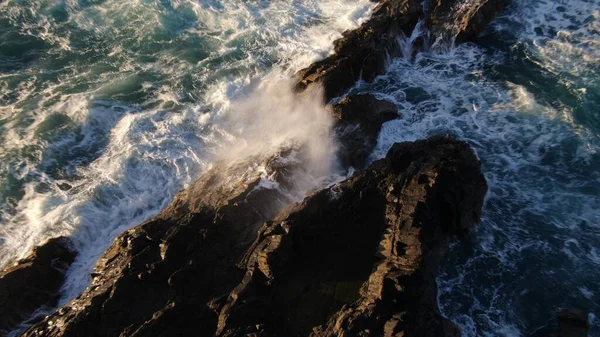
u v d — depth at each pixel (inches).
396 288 602.5
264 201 756.0
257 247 673.0
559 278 695.1
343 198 739.4
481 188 770.8
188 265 661.3
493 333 641.0
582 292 679.1
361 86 1002.7
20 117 999.0
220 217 719.1
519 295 679.1
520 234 749.3
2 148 933.8
